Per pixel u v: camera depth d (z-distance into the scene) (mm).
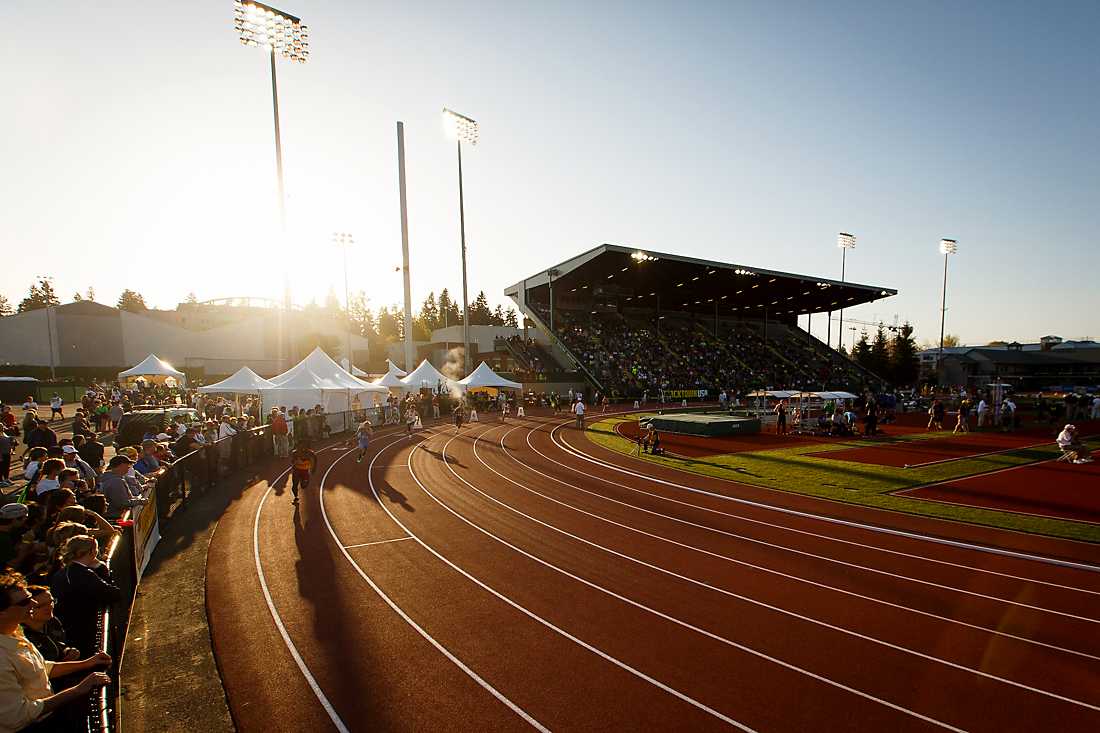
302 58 30438
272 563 9617
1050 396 50688
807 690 5906
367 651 6680
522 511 13117
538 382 49969
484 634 7098
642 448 23312
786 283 57719
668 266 50125
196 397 32969
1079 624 7422
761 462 20234
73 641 4953
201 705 5637
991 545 10648
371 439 26828
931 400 48031
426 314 116062
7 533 6660
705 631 7191
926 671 6277
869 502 14008
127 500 8906
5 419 18875
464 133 42125
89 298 129125
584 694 5820
